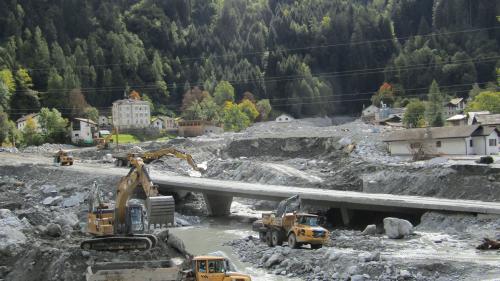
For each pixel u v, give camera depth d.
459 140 85.94
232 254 44.19
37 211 57.66
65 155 100.06
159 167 100.50
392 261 34.62
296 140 104.25
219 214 69.88
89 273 26.86
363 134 100.50
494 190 55.44
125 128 195.38
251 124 197.75
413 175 64.69
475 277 30.98
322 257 37.75
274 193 61.22
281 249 42.03
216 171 94.81
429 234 44.97
